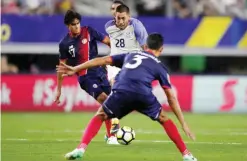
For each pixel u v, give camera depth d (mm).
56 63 77625
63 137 47094
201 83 71125
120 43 44750
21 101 70750
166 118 32750
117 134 41031
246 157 36469
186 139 46406
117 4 44469
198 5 79062
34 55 77125
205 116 67188
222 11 79312
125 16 42750
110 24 44875
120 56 32781
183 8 79500
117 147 40938
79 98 70812
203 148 40812
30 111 70688
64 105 70812
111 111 32406
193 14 79125
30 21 71000
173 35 71688
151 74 32000
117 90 32031
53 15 71125
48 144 42438
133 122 61062
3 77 70562
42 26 71125
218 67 80000
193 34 71812
